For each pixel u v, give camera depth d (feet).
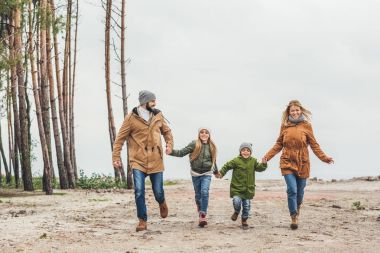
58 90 80.53
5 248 23.16
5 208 42.14
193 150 30.22
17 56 59.41
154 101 28.66
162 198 28.76
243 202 29.40
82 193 62.08
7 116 102.37
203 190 29.89
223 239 25.64
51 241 24.98
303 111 29.09
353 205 42.39
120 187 78.18
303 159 28.81
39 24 64.75
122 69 73.97
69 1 85.87
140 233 27.66
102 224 31.22
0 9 59.36
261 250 22.70
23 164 69.31
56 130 74.33
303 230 28.55
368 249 23.07
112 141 80.18
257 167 29.55
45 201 49.19
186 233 27.63
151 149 28.30
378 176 86.74
